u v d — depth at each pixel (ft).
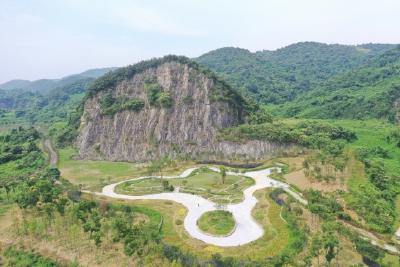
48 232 328.08
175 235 326.85
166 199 426.10
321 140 595.47
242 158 602.44
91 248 295.69
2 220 369.30
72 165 610.65
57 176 526.16
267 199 406.82
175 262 261.24
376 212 349.61
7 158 644.69
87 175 547.08
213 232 329.93
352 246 290.97
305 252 281.13
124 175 546.67
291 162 556.92
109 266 271.08
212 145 643.86
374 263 268.41
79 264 277.23
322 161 475.72
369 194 387.75
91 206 366.22
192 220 361.71
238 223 352.90
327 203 363.35
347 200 374.43
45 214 340.80
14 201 409.08
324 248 264.52
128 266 269.23
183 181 486.38
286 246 293.84
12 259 295.69
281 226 331.77
